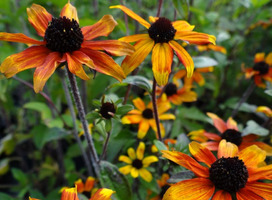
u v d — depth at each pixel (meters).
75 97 0.22
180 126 0.32
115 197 0.24
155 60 0.21
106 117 0.22
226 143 0.22
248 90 0.33
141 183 0.29
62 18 0.20
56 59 0.19
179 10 0.25
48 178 0.45
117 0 0.29
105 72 0.20
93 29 0.21
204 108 0.42
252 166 0.21
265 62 0.33
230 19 0.55
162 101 0.30
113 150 0.28
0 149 0.42
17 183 0.48
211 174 0.20
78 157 0.48
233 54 0.45
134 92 0.33
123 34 0.32
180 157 0.20
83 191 0.28
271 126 0.29
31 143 0.47
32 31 0.39
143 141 0.29
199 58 0.27
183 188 0.19
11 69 0.19
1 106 0.43
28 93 0.41
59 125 0.31
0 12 0.33
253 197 0.19
